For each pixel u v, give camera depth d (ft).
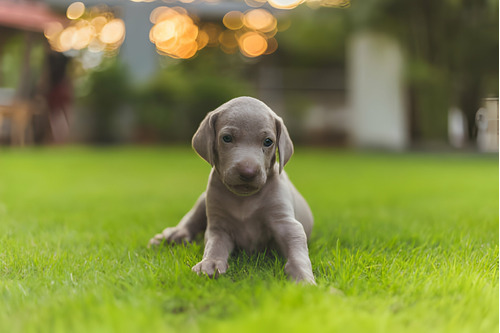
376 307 3.40
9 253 4.25
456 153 19.34
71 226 5.28
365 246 4.49
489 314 3.34
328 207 6.57
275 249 4.19
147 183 9.45
